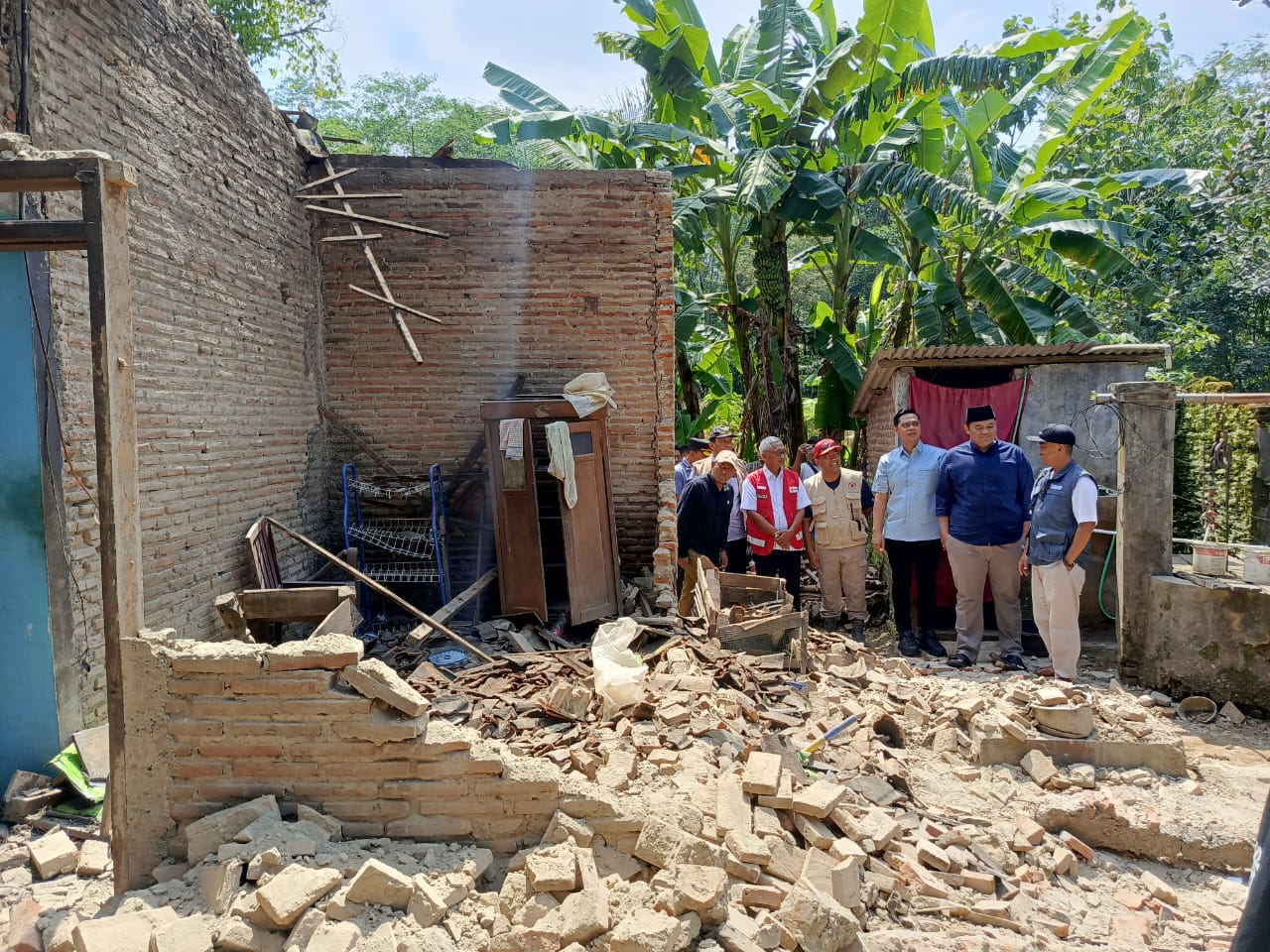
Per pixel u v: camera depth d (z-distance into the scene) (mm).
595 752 4246
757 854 3344
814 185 10891
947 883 3760
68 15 4586
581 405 7531
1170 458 6555
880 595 9000
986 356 8719
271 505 7184
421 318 8336
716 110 11750
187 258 5848
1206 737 5809
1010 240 12000
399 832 3377
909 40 10438
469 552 8383
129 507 3342
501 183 8289
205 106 6188
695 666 5555
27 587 4258
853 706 5254
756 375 12641
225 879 2920
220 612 5320
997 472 6938
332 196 7578
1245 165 12859
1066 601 6379
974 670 6766
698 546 7344
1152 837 4316
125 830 3330
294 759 3354
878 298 14820
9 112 4156
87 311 4660
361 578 6215
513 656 5844
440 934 2818
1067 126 11000
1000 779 4809
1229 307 13562
